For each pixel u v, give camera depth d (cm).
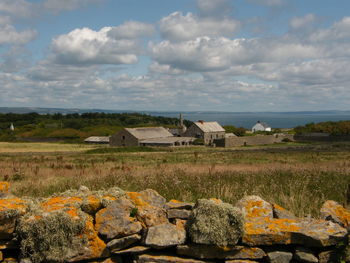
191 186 1327
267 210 672
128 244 602
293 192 1133
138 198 685
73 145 9544
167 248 618
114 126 15425
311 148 7106
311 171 1875
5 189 754
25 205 630
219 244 582
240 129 13550
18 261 593
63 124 15900
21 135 12925
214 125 11344
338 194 1189
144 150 7188
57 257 576
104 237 607
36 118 17888
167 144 9675
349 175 1714
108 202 642
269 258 591
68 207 634
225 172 1884
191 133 10938
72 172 2233
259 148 7938
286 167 2302
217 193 1175
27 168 2750
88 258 595
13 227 600
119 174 1766
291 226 618
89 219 625
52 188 1433
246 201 696
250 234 597
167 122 18875
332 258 589
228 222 591
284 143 10244
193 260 589
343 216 709
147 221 621
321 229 607
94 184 1430
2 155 5647
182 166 2789
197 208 609
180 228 616
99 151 6669
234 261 590
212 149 7856
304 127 13438
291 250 609
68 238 590
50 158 4784
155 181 1400
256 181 1477
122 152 6712
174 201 742
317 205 1009
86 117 19100
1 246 596
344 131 11731
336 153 5266
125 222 611
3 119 17050
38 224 583
